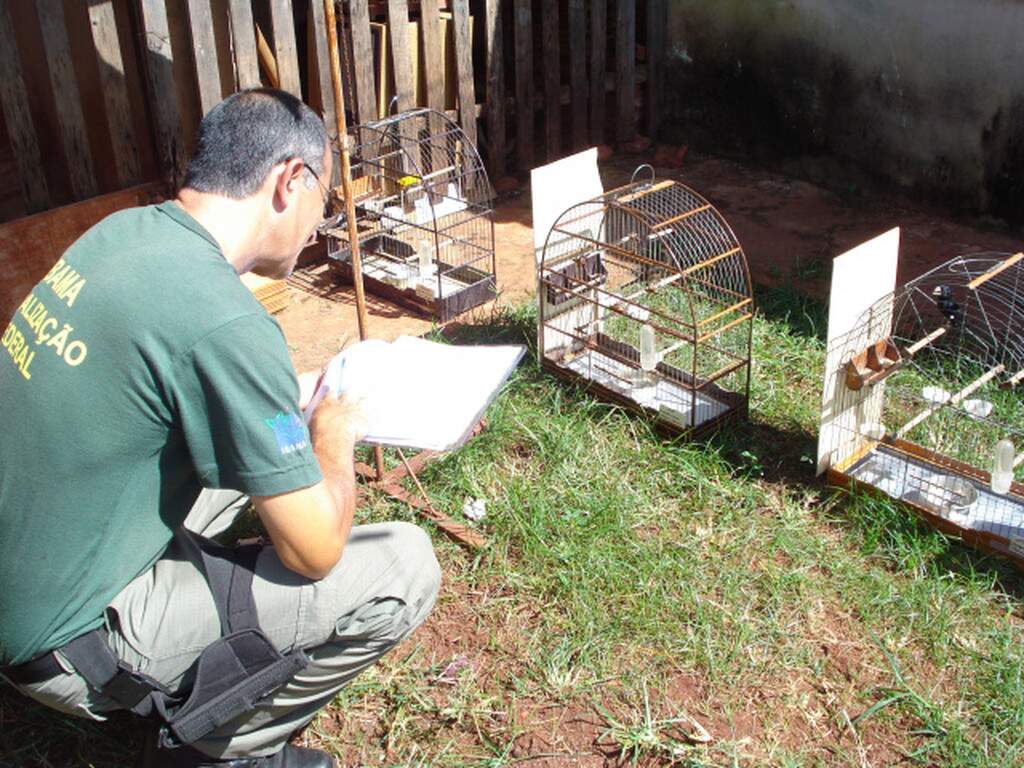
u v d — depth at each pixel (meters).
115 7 2.83
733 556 1.80
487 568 1.77
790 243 3.06
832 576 1.76
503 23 3.62
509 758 1.45
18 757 1.43
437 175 3.09
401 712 1.50
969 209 3.12
